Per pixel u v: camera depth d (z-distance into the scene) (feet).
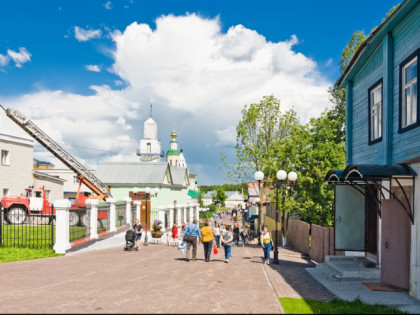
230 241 51.83
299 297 28.50
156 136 335.26
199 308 24.12
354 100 51.44
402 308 26.12
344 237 44.37
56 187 119.96
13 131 101.14
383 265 34.06
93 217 66.44
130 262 48.19
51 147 86.43
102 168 136.46
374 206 38.45
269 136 117.60
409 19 35.12
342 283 35.47
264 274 40.91
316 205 91.35
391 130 38.58
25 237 62.13
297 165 94.73
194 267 44.75
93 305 24.64
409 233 30.81
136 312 22.93
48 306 24.36
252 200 144.15
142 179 131.44
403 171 31.01
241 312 23.35
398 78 37.40
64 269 40.91
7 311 23.13
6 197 87.25
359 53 45.21
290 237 99.71
